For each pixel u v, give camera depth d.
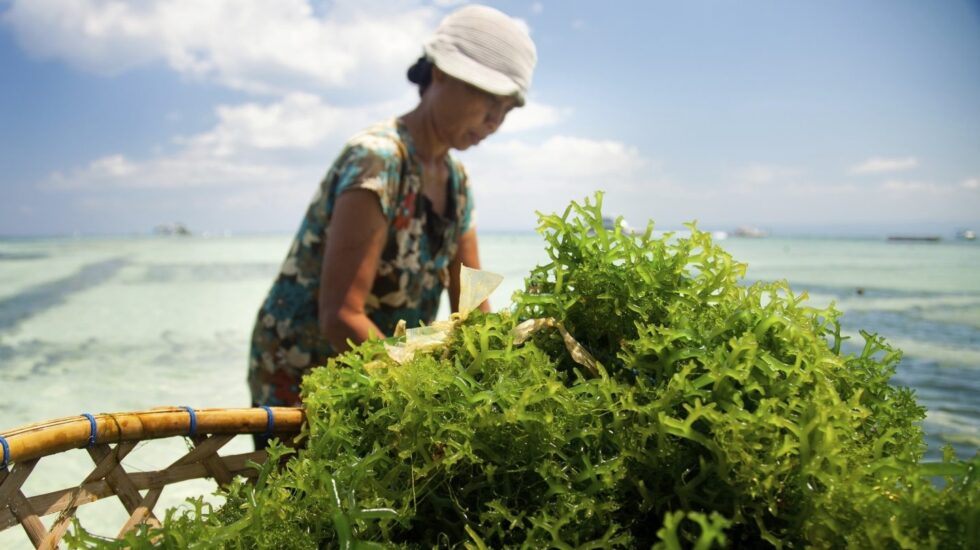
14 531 2.65
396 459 1.06
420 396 1.05
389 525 1.00
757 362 0.99
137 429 1.20
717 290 1.22
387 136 2.29
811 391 0.99
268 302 2.45
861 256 30.36
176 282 20.44
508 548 0.92
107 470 1.19
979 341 6.61
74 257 40.94
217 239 125.75
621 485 0.98
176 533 0.93
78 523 0.92
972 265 21.91
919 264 22.78
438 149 2.50
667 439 0.95
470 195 2.80
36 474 3.47
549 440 0.99
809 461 0.87
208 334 9.23
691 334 1.05
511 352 1.11
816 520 0.84
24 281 21.17
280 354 2.42
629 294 1.19
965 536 0.77
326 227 2.32
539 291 1.30
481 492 1.03
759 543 0.91
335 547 0.98
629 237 1.25
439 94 2.41
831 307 1.21
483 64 2.33
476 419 1.01
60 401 5.26
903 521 0.81
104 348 8.02
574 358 1.16
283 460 1.39
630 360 1.08
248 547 0.98
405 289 2.48
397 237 2.37
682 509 0.92
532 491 1.00
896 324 7.87
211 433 1.32
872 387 1.16
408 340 1.28
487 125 2.52
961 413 3.94
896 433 1.12
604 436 1.02
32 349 8.03
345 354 1.30
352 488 0.99
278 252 49.41
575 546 0.91
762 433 0.89
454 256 2.87
